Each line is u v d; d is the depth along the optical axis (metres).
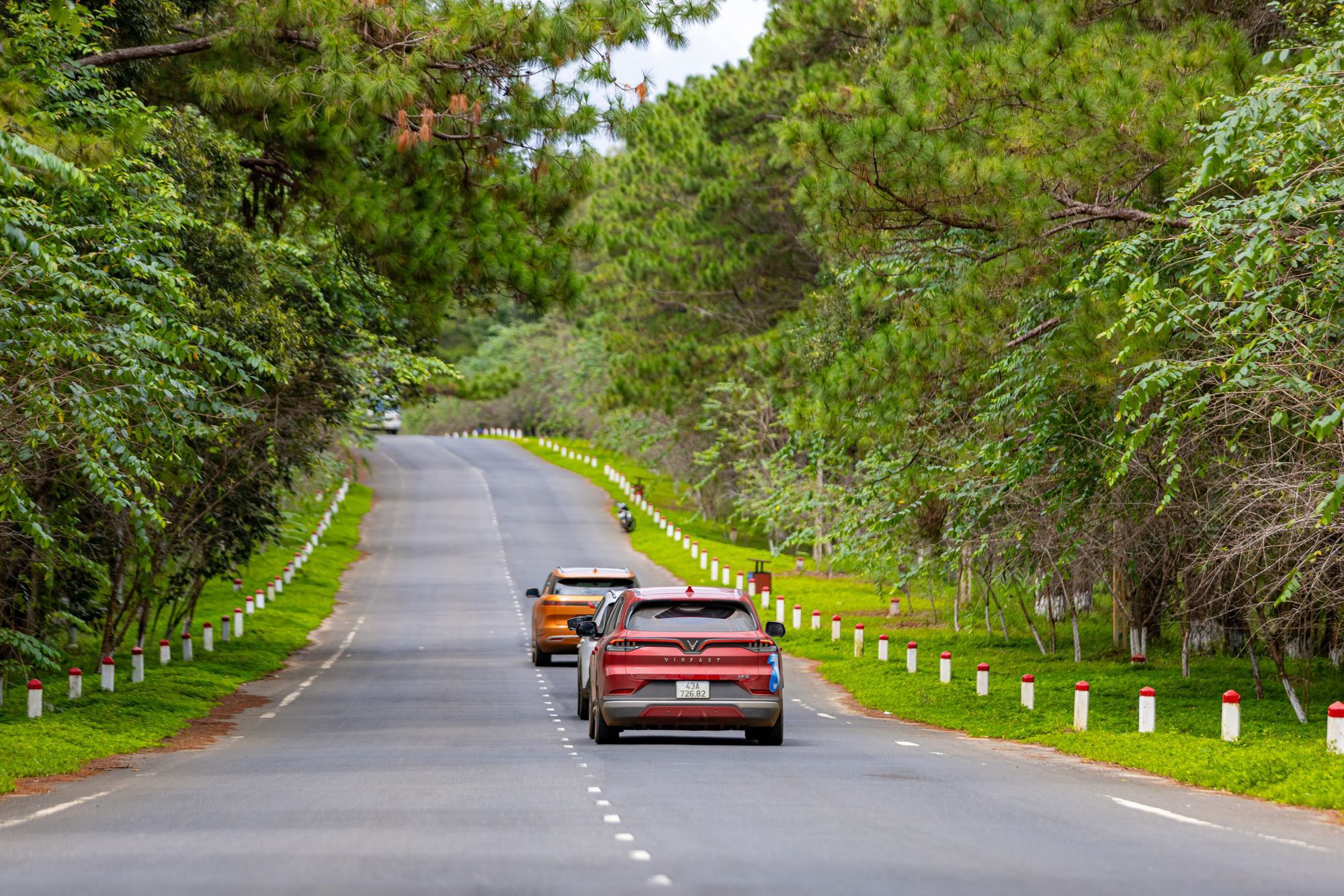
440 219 78.56
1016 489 78.31
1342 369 50.44
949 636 126.88
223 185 86.19
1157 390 51.91
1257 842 34.12
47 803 42.38
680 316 177.88
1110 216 62.62
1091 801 41.59
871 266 78.81
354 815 36.81
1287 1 69.12
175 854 30.59
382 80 71.44
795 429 78.81
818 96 71.50
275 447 101.50
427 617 147.12
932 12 80.81
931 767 50.88
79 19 57.19
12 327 52.47
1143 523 78.12
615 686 56.41
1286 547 58.59
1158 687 84.81
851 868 28.23
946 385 73.75
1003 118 63.72
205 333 65.12
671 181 179.00
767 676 57.06
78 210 63.72
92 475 54.78
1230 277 48.50
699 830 33.69
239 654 110.50
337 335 106.00
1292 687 72.38
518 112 77.50
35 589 80.94
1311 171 48.41
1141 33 66.44
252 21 74.88
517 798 40.09
